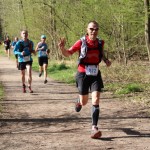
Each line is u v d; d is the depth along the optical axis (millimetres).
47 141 6434
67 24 24344
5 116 8812
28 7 30984
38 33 32281
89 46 6691
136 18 15383
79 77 6895
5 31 57969
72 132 7070
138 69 17250
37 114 9047
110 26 21266
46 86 15172
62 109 9711
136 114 8773
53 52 31625
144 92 12148
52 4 25422
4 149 5984
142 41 21266
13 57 41906
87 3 19766
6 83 16422
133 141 6309
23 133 7070
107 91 12945
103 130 7172
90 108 9812
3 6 48406
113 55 22562
